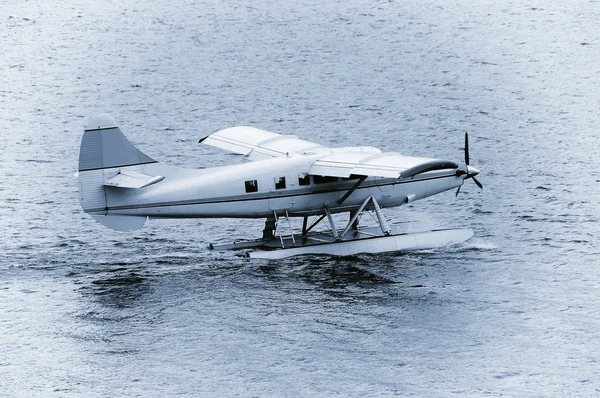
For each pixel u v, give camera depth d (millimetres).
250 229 168500
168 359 109688
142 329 118188
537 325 119062
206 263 144250
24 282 136625
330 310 123375
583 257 146625
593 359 109375
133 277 138250
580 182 196375
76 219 173625
